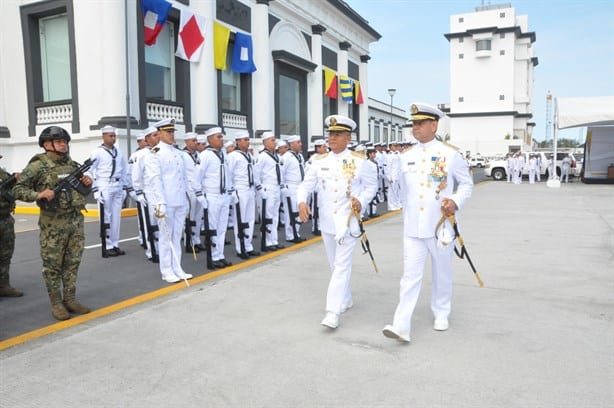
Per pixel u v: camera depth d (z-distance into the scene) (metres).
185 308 5.64
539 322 5.09
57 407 3.50
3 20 15.86
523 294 6.09
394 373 3.96
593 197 18.83
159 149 6.86
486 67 57.88
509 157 30.55
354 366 4.10
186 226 8.84
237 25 18.41
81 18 14.43
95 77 14.38
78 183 5.35
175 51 16.30
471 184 4.71
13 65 15.96
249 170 8.38
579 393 3.59
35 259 8.16
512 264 7.67
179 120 16.19
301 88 23.44
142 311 5.55
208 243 7.55
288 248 9.22
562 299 5.87
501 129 58.12
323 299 5.97
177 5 15.60
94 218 12.77
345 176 5.06
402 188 4.84
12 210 6.02
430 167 4.65
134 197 9.16
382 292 6.28
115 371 4.05
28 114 15.90
